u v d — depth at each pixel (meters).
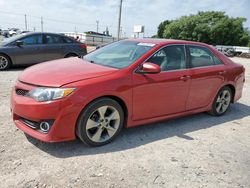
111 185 2.98
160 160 3.60
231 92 5.78
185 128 4.84
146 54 4.24
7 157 3.34
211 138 4.51
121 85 3.80
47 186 2.87
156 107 4.33
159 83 4.23
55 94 3.36
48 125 3.41
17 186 2.83
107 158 3.52
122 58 4.34
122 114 3.96
